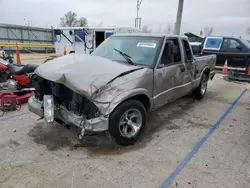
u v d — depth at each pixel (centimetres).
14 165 288
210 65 629
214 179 271
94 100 282
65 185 254
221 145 356
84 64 321
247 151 339
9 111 476
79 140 356
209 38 1173
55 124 412
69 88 295
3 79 570
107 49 433
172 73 412
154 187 255
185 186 258
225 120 464
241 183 266
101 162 300
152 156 318
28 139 356
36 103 355
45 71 327
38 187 250
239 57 1077
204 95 650
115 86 297
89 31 1411
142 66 364
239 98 643
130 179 268
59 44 1575
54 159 304
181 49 450
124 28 1403
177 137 379
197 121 454
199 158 316
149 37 414
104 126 298
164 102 410
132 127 343
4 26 2386
